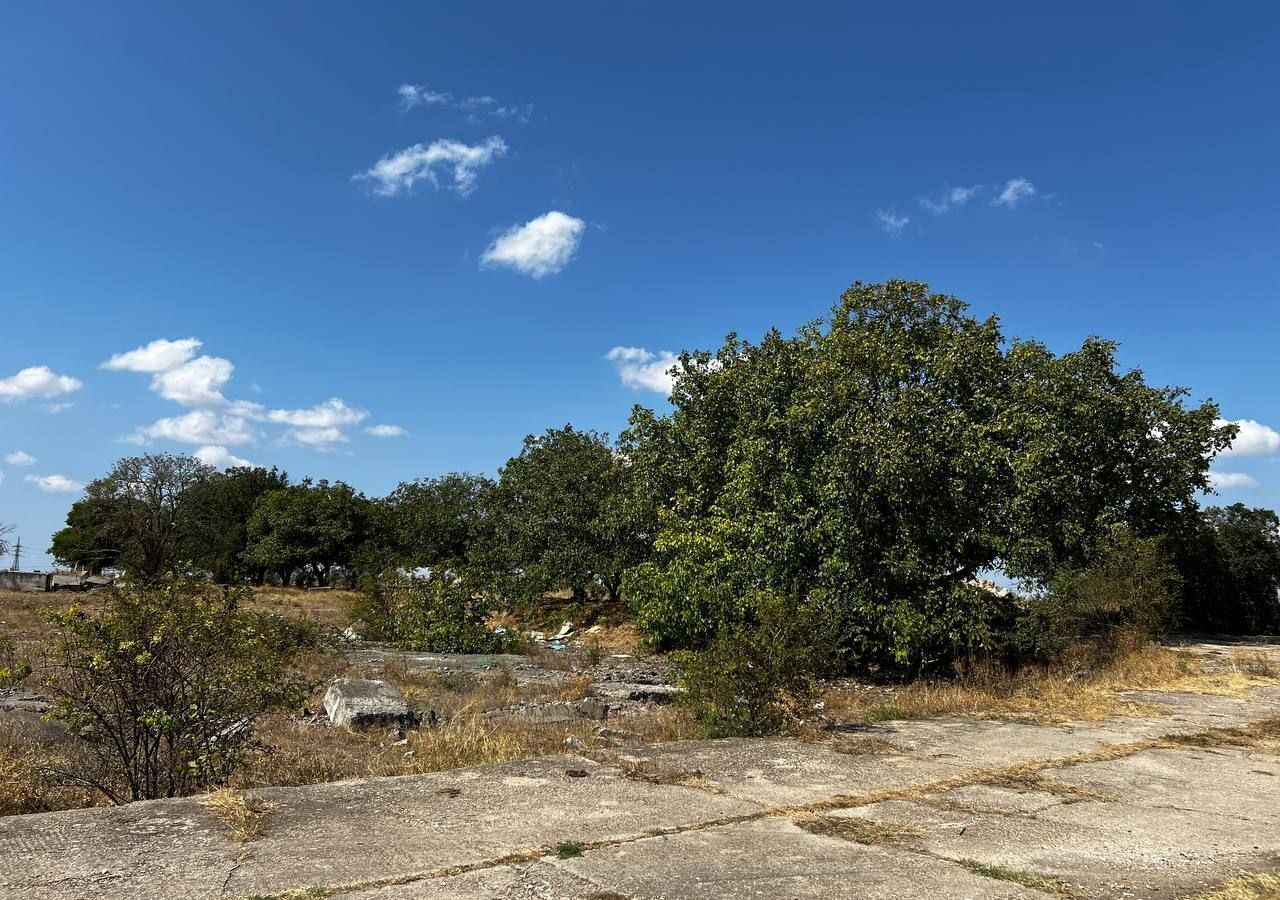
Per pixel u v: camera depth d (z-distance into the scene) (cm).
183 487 5219
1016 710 1038
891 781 650
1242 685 1308
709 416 2078
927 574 1569
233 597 744
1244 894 429
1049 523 1869
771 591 1608
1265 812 592
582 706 1239
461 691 1453
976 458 1638
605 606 3419
